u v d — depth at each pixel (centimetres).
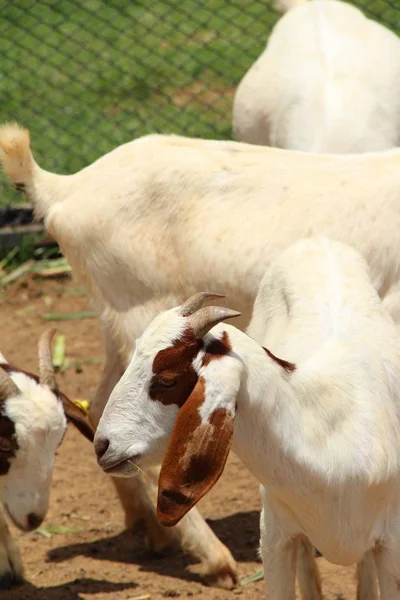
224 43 1364
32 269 964
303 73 707
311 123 686
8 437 507
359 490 417
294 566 449
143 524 599
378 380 435
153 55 1370
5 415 506
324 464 409
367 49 720
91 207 560
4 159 576
